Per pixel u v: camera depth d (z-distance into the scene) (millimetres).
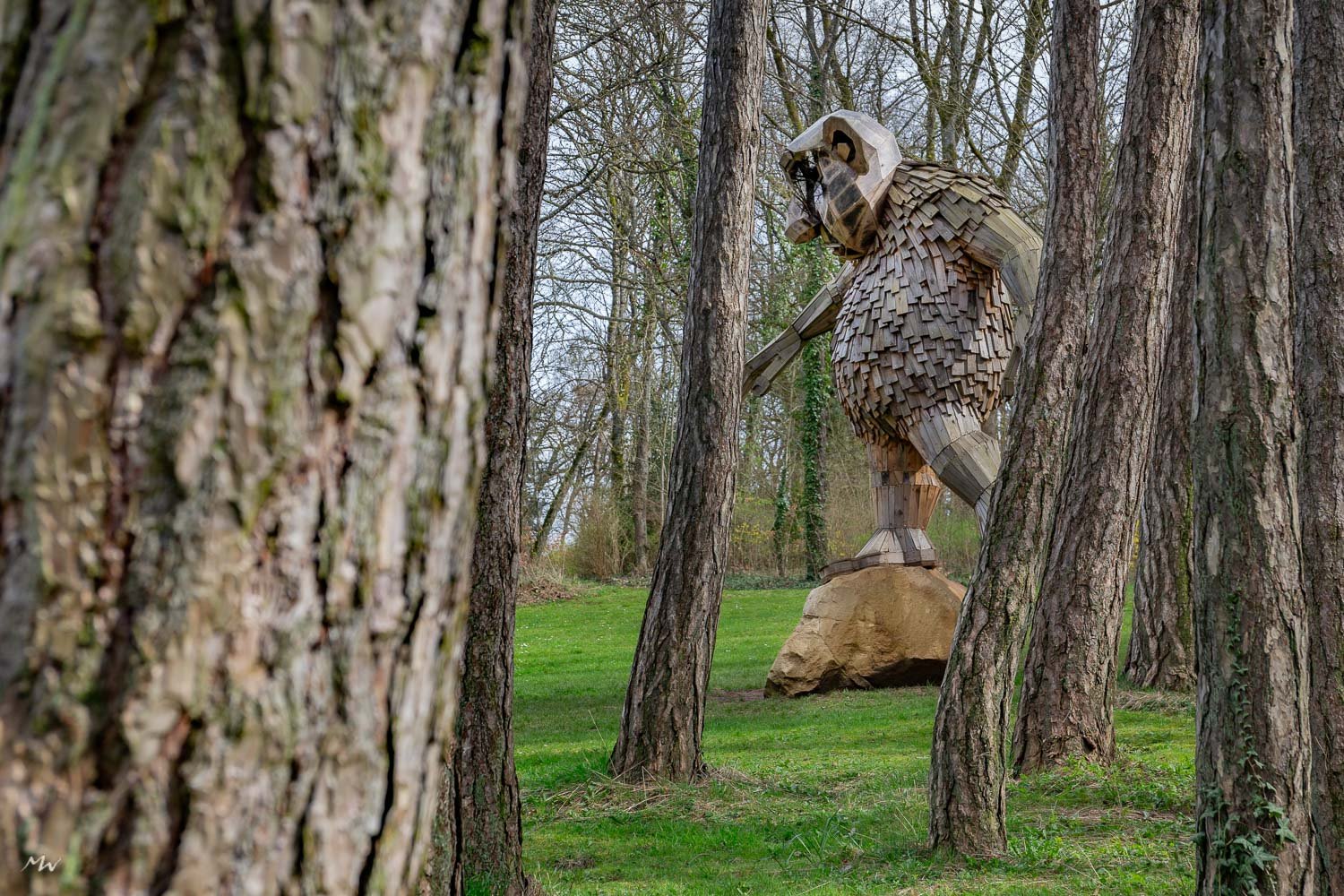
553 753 11969
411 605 1264
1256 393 4844
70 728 1061
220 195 1109
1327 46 5438
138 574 1082
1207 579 4961
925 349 13914
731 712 14531
